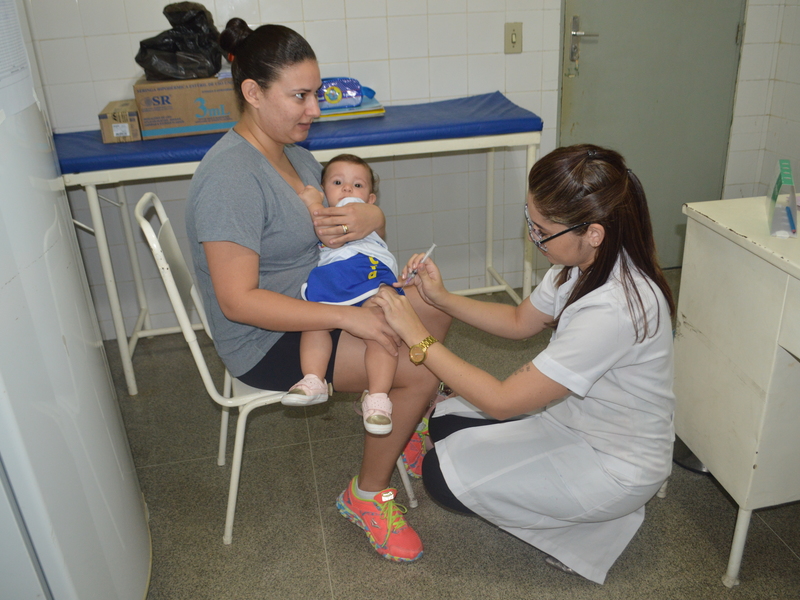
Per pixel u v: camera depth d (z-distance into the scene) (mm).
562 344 1299
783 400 1439
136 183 2883
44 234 1230
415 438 1941
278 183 1504
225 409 2078
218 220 1376
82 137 2557
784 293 1353
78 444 1295
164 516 1929
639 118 3201
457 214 3234
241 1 2699
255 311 1397
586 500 1435
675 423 1867
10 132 1127
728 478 1611
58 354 1240
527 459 1479
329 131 2438
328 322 1437
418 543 1723
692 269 1720
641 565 1684
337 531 1843
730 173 3391
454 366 1392
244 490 2025
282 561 1746
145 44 2398
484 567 1702
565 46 3008
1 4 1146
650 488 1452
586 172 1220
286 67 1403
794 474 1527
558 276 1498
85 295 1476
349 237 1579
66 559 1222
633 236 1274
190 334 1607
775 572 1644
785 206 1459
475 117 2578
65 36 2609
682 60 3113
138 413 2480
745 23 3090
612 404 1412
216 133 2492
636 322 1271
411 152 2469
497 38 2939
